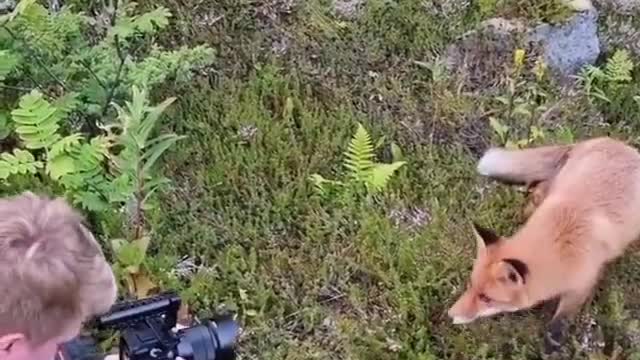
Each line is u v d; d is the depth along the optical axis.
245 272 1.99
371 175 2.13
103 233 1.98
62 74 2.17
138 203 1.98
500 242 1.88
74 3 2.42
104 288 1.03
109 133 2.04
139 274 1.89
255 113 2.27
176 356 1.29
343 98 2.36
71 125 2.13
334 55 2.43
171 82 2.29
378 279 2.00
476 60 2.45
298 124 2.30
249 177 2.15
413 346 1.90
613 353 1.90
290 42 2.45
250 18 2.49
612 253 1.92
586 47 2.50
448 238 2.06
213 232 2.03
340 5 2.53
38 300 0.97
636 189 1.95
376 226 2.05
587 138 2.32
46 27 2.14
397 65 2.45
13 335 0.98
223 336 1.34
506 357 1.90
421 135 2.30
